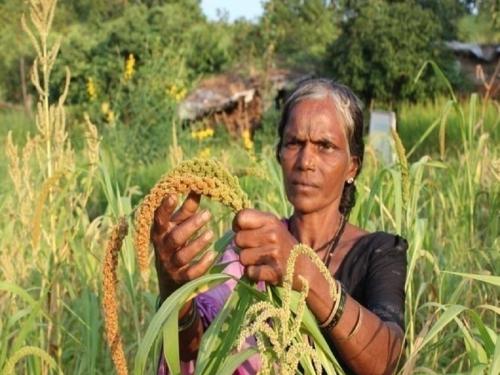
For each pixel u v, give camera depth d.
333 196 2.65
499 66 5.42
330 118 2.59
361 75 23.89
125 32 22.08
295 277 1.97
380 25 23.34
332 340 2.17
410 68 23.02
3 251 3.94
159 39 20.55
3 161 9.41
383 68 23.44
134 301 3.52
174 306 1.91
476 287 4.32
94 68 21.48
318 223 2.69
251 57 22.83
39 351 2.38
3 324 3.62
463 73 23.62
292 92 2.68
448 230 5.02
